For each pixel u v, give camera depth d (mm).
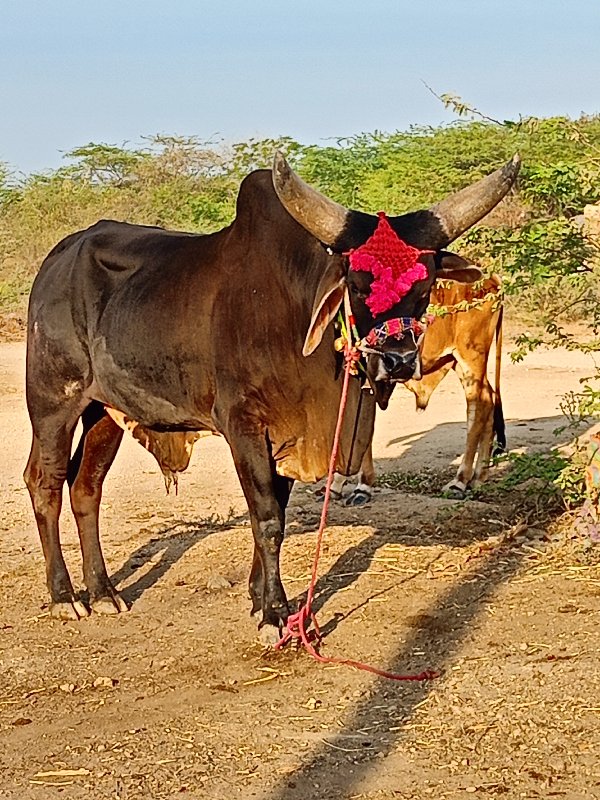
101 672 5414
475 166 20828
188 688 5164
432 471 9453
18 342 18766
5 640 5887
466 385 8719
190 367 5750
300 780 4211
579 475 7152
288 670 5309
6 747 4613
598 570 6496
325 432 5539
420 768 4270
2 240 25625
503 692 4887
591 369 14523
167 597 6477
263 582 5652
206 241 5898
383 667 5293
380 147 27312
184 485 9250
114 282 6184
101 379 6199
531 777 4164
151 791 4172
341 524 7801
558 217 7043
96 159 29922
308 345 5012
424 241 5074
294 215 5004
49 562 6301
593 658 5191
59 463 6348
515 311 16984
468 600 6133
